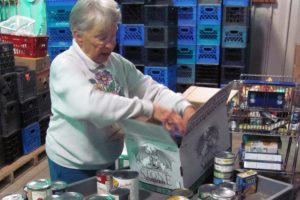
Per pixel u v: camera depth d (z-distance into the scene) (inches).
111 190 42.0
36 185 41.4
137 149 48.2
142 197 46.7
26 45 133.6
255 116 103.3
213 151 51.4
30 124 130.4
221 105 51.8
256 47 174.4
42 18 175.2
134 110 44.1
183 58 165.0
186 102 52.8
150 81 59.3
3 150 119.6
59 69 47.9
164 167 46.1
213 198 41.0
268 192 48.4
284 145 126.5
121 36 159.3
